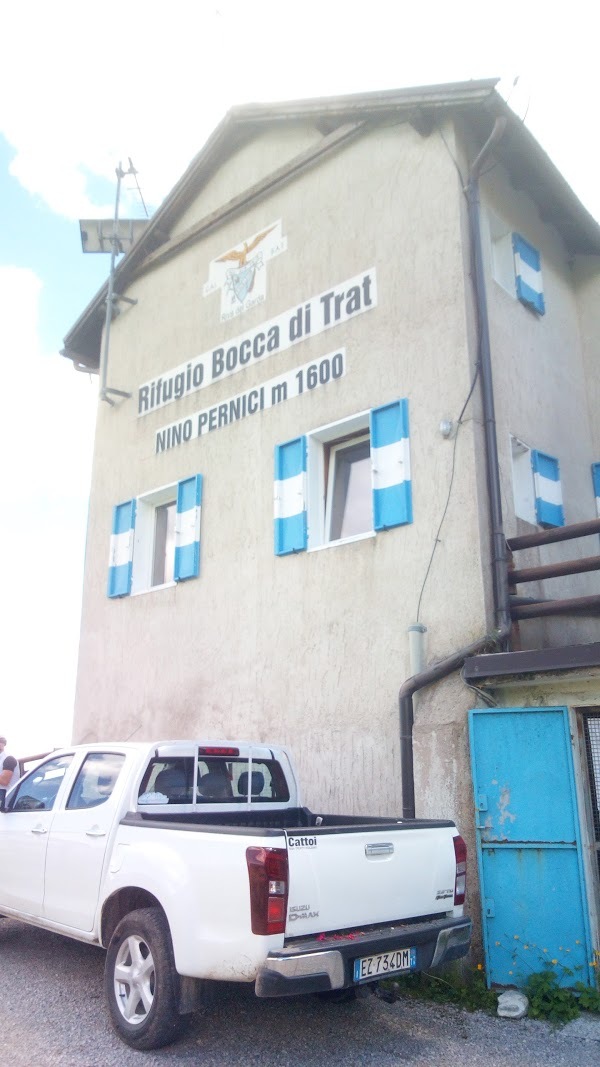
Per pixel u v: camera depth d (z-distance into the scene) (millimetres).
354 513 8250
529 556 7469
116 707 10273
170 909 4402
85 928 5164
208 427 9914
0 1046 4531
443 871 4914
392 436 7469
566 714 5754
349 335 8266
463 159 7781
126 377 11672
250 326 9617
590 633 8125
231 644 8789
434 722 6402
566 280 9617
